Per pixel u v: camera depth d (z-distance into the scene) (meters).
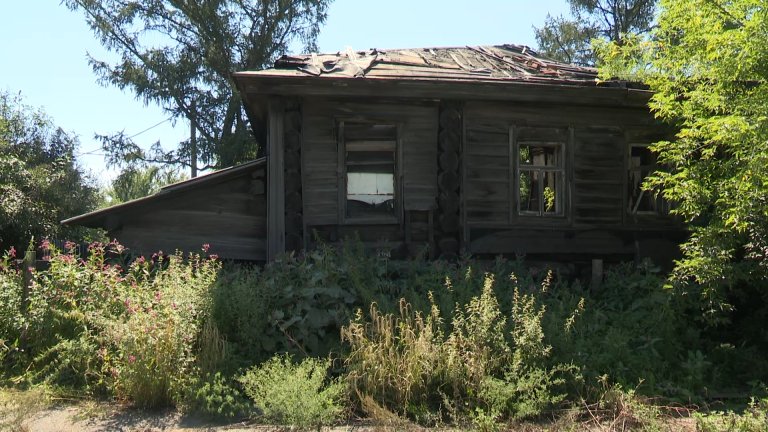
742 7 7.23
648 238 10.94
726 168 7.48
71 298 7.21
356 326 6.47
